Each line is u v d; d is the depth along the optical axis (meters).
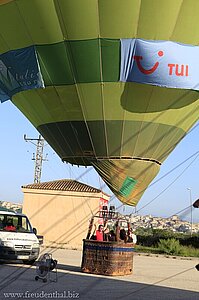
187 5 12.70
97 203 32.28
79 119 13.86
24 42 13.52
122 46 12.82
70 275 14.51
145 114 13.52
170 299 11.30
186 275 16.92
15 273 14.39
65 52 13.21
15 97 14.98
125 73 12.95
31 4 12.95
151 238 35.38
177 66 12.77
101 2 12.55
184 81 12.80
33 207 32.84
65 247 30.67
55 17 12.94
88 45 12.95
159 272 17.38
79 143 14.16
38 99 14.18
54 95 13.82
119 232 15.70
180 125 14.11
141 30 12.74
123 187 14.20
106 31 12.77
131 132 13.70
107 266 15.08
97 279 13.98
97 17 12.67
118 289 12.32
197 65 13.00
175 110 13.65
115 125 13.64
